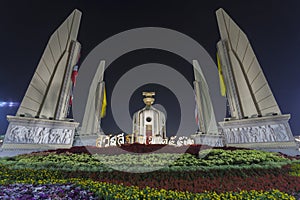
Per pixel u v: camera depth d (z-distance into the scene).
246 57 25.73
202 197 5.71
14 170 9.31
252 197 5.72
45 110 23.88
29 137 20.62
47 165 10.57
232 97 26.61
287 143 19.75
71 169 9.56
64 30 27.11
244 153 13.29
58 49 26.28
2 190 6.29
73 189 6.66
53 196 5.88
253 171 9.34
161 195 5.76
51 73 25.59
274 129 20.88
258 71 23.91
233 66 27.39
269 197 5.69
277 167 10.15
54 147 22.08
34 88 22.88
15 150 19.31
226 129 24.52
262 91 23.47
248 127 22.67
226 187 6.80
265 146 20.80
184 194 6.03
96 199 5.78
